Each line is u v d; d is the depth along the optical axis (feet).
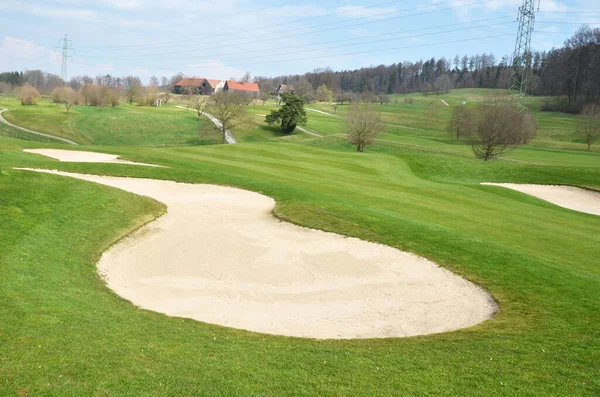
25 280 47.50
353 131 280.51
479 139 268.21
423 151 303.68
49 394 27.73
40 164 110.01
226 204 95.61
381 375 33.68
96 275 55.83
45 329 36.73
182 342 38.04
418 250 71.87
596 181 157.38
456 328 48.44
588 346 41.29
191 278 60.80
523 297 56.03
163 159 136.56
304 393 30.37
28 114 378.73
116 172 110.73
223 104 352.08
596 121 325.62
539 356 38.60
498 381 33.45
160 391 29.25
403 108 602.44
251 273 63.36
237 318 49.32
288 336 43.83
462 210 110.83
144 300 52.24
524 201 136.98
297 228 82.17
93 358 32.73
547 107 530.68
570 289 58.54
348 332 46.83
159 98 571.28
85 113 398.21
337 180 136.46
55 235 63.16
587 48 553.64
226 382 31.09
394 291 58.70
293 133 402.52
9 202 68.39
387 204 108.37
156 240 73.51
